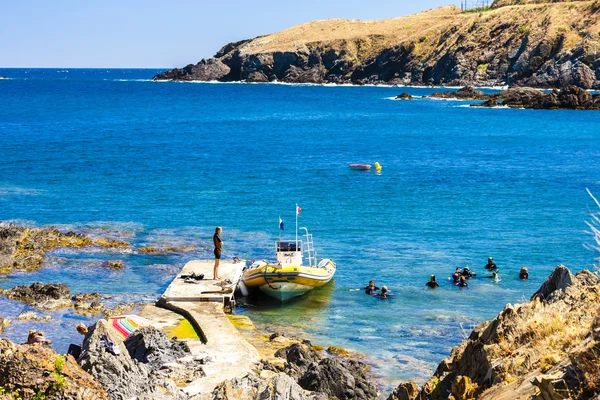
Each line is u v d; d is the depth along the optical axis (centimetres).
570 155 8569
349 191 6072
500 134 11325
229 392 1440
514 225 4647
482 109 16925
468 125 12988
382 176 6975
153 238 4381
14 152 8556
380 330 2817
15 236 4119
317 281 3334
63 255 3950
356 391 2094
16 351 1241
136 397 1458
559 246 4059
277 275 3256
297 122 14038
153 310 3034
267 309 3170
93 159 8088
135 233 4512
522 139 10556
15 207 5297
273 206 5394
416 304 3123
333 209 5269
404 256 3922
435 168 7556
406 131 12088
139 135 11144
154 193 5931
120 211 5188
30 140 10025
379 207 5331
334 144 10119
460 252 3984
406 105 18712
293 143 10244
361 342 2692
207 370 2159
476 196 5772
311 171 7338
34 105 18662
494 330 1163
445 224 4706
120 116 15200
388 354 2553
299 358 2375
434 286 3366
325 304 3167
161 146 9625
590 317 1038
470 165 7769
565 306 1144
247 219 4931
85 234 4462
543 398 798
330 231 4544
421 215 5012
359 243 4228
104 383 1472
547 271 3588
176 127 12794
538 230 4481
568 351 927
